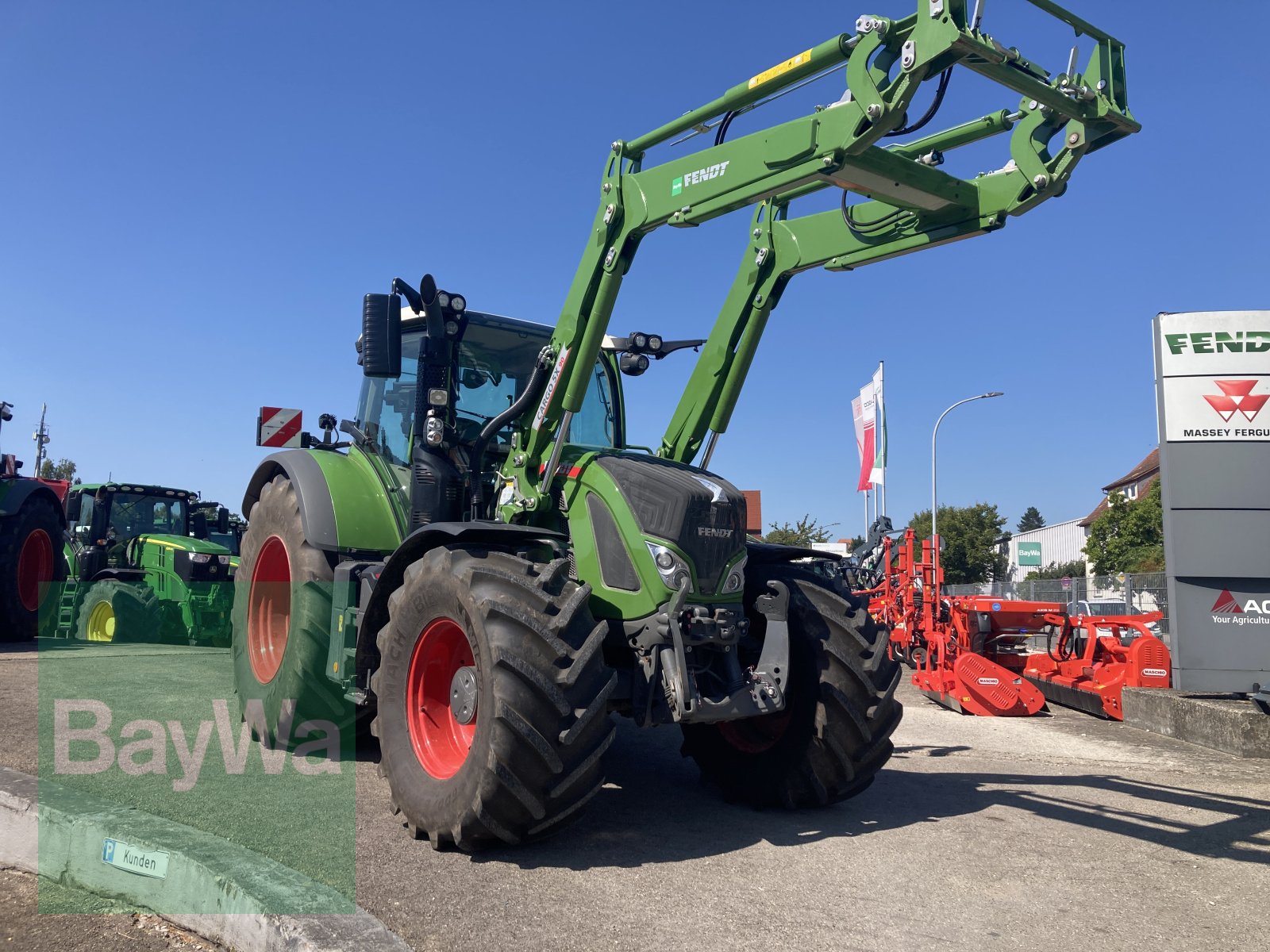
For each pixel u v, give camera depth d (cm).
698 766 482
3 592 910
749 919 299
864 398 1784
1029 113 379
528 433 453
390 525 513
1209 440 789
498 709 332
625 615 393
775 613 415
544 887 321
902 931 294
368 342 443
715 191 395
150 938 276
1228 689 763
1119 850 387
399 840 371
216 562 904
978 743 665
